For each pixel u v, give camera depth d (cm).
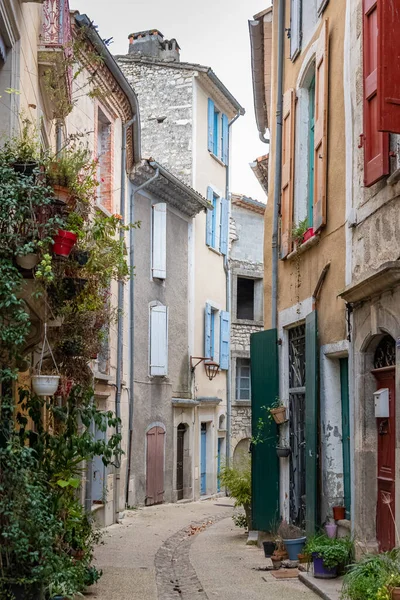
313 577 870
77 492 1227
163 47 2616
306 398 1027
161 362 2066
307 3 1145
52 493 715
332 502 946
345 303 914
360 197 867
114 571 1013
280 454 1158
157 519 1720
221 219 2606
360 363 855
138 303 1981
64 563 710
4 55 775
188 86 2442
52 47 913
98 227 830
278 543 1004
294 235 1125
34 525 640
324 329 991
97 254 864
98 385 1559
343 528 916
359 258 869
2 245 641
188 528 1570
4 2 724
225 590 867
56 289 730
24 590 642
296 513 1133
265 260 1321
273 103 1328
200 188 2450
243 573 975
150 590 894
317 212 1023
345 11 954
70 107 935
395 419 763
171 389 2173
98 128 1669
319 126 1030
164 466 2108
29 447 696
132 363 1897
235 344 2778
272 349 1215
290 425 1178
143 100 2478
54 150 1145
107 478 1572
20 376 823
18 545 627
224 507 2073
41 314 718
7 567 648
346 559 857
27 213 654
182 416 2231
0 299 641
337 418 967
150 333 2041
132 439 1914
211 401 2409
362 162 864
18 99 784
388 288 763
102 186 1656
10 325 640
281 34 1258
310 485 995
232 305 2789
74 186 724
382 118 683
